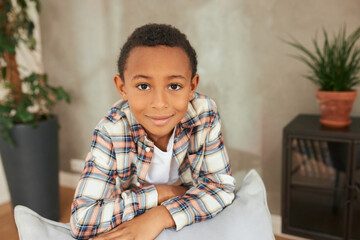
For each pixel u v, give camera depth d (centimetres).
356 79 162
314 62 168
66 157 258
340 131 139
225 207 78
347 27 160
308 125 152
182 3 194
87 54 232
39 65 245
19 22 201
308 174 153
